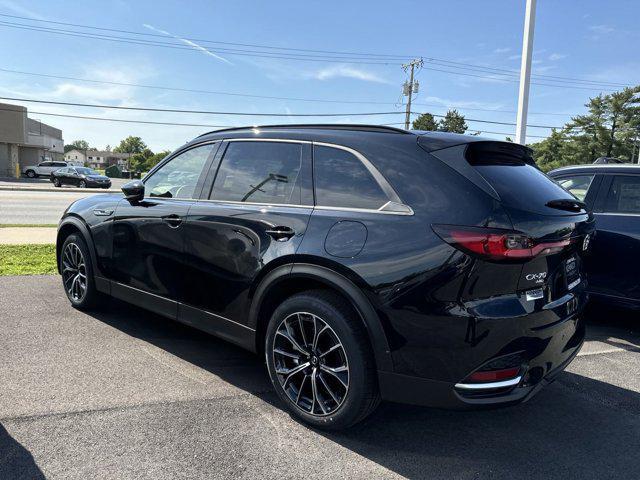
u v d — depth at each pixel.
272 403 3.14
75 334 4.19
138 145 159.88
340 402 2.70
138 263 3.97
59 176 33.12
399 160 2.71
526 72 9.91
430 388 2.45
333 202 2.86
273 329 2.96
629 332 4.96
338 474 2.44
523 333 2.41
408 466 2.54
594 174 5.05
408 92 44.72
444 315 2.37
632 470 2.57
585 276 3.24
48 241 9.04
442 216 2.45
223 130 3.77
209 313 3.41
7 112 42.50
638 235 4.60
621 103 65.81
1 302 5.00
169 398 3.14
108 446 2.58
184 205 3.62
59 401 3.02
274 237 2.96
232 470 2.43
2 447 2.52
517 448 2.76
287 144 3.23
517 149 3.08
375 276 2.51
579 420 3.12
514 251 2.33
